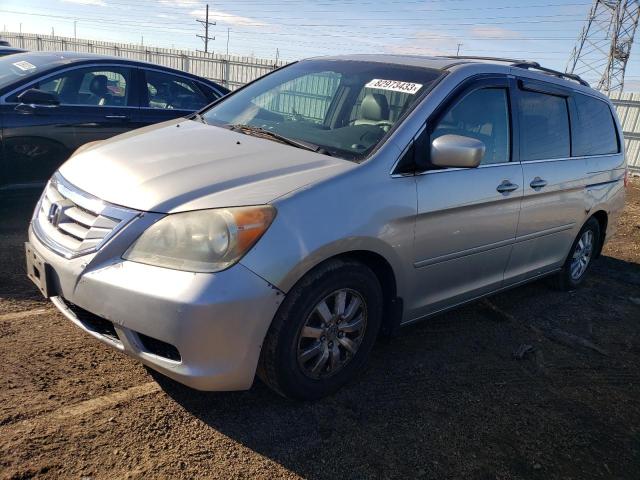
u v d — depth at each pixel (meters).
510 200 3.66
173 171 2.71
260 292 2.37
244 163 2.80
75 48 29.08
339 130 3.25
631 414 3.22
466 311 4.40
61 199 2.83
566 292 5.13
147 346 2.46
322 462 2.49
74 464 2.27
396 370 3.34
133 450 2.40
